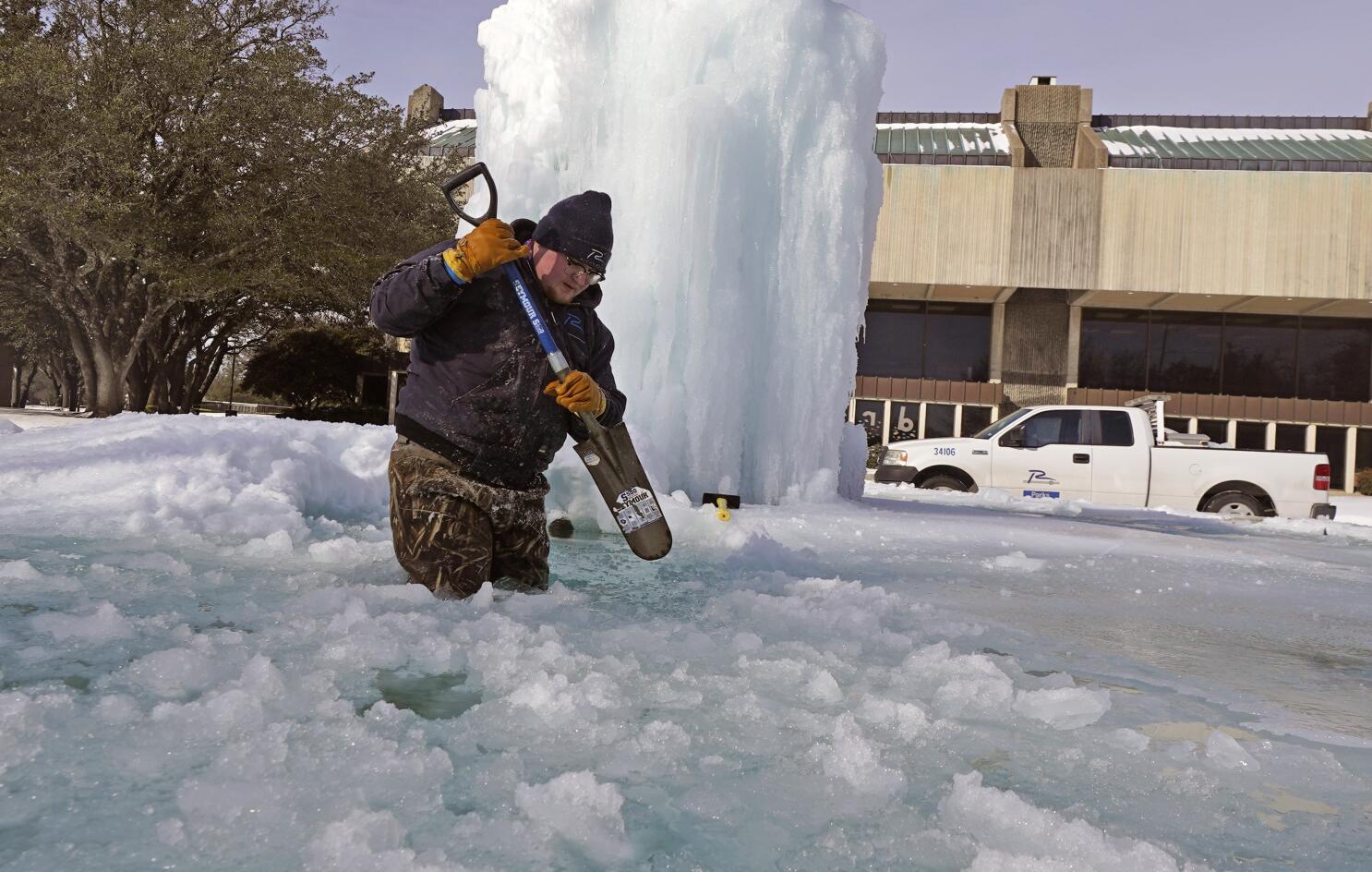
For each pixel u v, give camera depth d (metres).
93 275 16.03
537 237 2.37
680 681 1.61
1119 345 27.62
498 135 5.71
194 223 15.34
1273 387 27.28
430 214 19.53
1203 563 4.08
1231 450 9.33
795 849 1.01
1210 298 25.53
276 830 0.98
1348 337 27.06
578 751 1.26
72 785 1.07
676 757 1.25
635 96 5.52
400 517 2.32
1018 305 27.55
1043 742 1.42
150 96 14.54
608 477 2.47
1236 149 29.62
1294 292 24.09
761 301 5.67
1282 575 3.82
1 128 14.32
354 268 16.23
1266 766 1.36
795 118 5.64
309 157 15.76
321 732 1.25
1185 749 1.41
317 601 2.04
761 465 5.67
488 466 2.36
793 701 1.55
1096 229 24.62
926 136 30.81
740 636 1.89
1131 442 9.52
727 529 3.81
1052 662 2.00
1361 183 23.95
